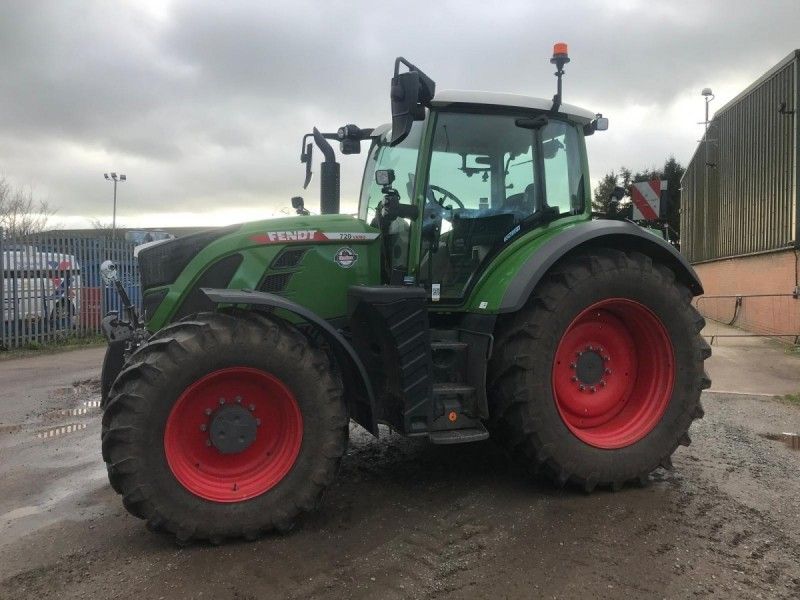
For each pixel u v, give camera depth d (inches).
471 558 116.2
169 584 107.2
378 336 141.1
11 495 150.9
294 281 149.5
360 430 206.8
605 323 157.9
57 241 444.5
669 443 153.7
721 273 637.9
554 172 172.9
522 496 147.4
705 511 138.0
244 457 128.3
